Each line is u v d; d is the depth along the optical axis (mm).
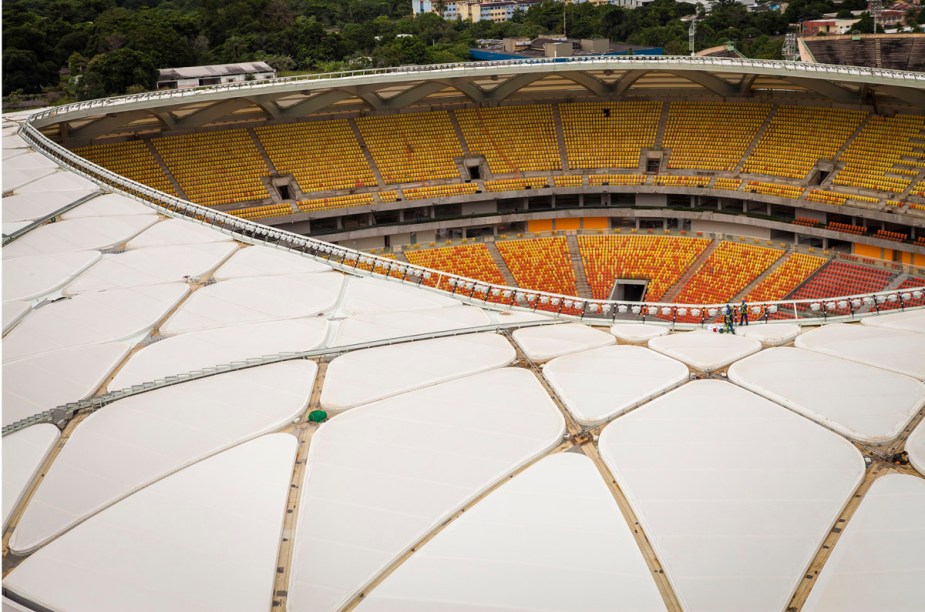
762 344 37438
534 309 43656
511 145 101375
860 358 34406
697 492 25078
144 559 22875
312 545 23281
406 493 25312
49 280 45625
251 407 31000
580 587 21547
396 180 96688
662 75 99125
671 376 33000
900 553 22391
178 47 163250
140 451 28219
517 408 30344
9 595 21938
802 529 23531
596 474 26344
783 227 89375
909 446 27250
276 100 97375
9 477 27062
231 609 21062
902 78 77875
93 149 90938
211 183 91562
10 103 137250
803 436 28094
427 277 50438
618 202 99625
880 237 82688
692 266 91000
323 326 39000
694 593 21266
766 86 98062
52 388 33500
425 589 21578
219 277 46188
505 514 24359
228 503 25109
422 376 33344
